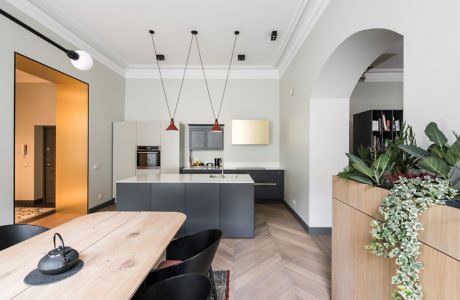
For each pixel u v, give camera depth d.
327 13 2.78
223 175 4.13
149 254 1.27
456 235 0.82
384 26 1.75
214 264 2.62
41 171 5.70
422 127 1.38
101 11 3.36
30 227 1.77
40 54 3.27
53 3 3.16
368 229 1.38
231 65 5.55
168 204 3.49
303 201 3.81
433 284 0.91
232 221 3.43
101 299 0.89
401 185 1.05
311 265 2.61
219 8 3.28
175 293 1.12
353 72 3.01
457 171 0.92
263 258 2.77
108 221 1.84
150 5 3.22
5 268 1.13
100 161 4.84
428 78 1.33
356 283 1.52
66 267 1.08
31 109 5.57
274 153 5.84
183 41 4.30
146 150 5.30
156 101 5.82
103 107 4.92
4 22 2.74
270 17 3.48
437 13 1.27
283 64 5.12
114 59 5.06
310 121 3.45
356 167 1.41
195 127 5.73
